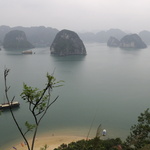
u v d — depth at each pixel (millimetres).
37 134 53219
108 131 54281
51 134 53406
